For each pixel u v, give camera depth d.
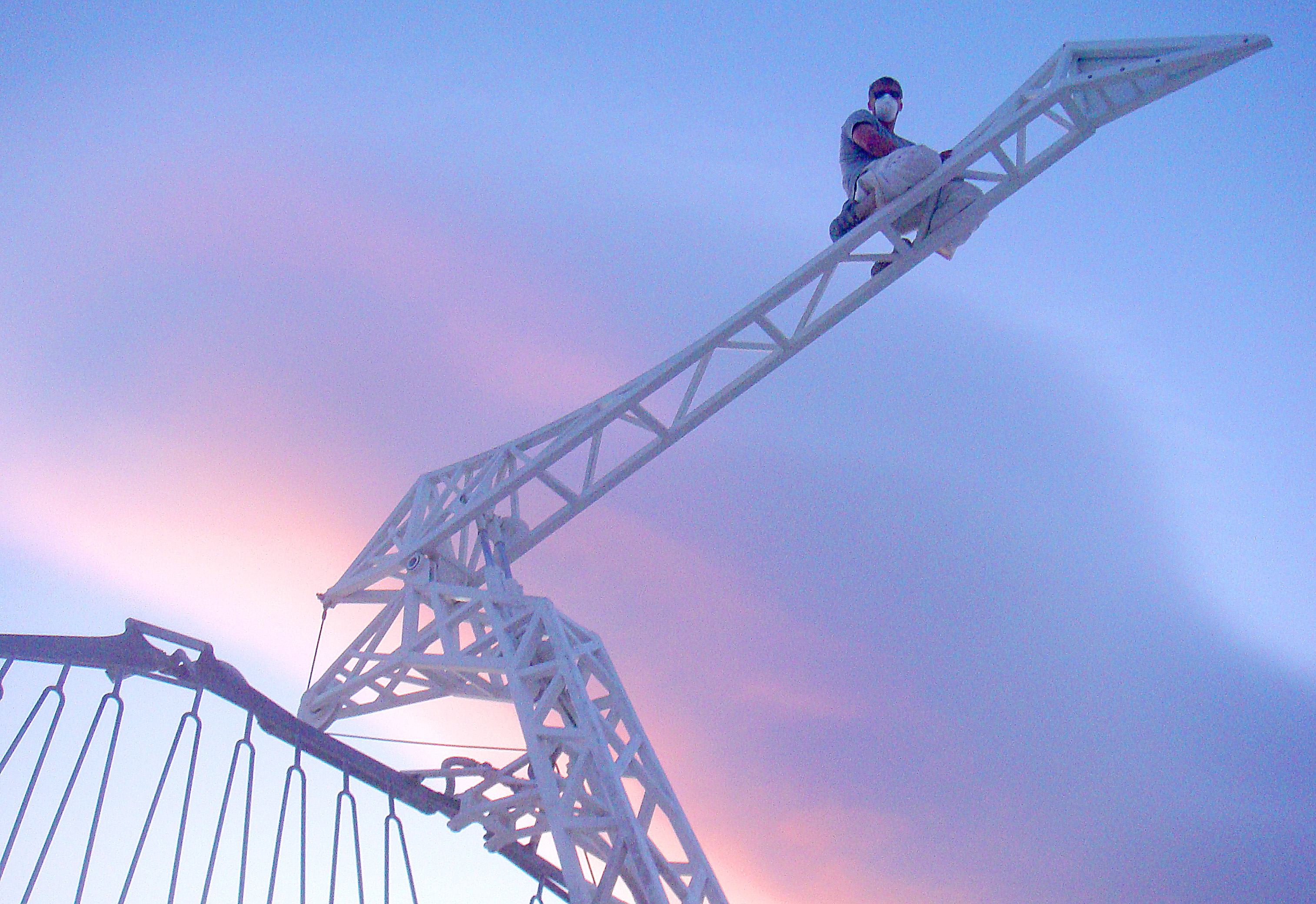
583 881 8.69
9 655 7.39
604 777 9.29
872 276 11.70
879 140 11.34
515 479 12.28
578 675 10.09
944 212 11.18
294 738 9.18
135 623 8.03
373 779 9.89
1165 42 10.25
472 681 12.09
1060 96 10.52
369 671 12.29
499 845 10.46
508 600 11.47
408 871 8.55
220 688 8.51
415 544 12.73
